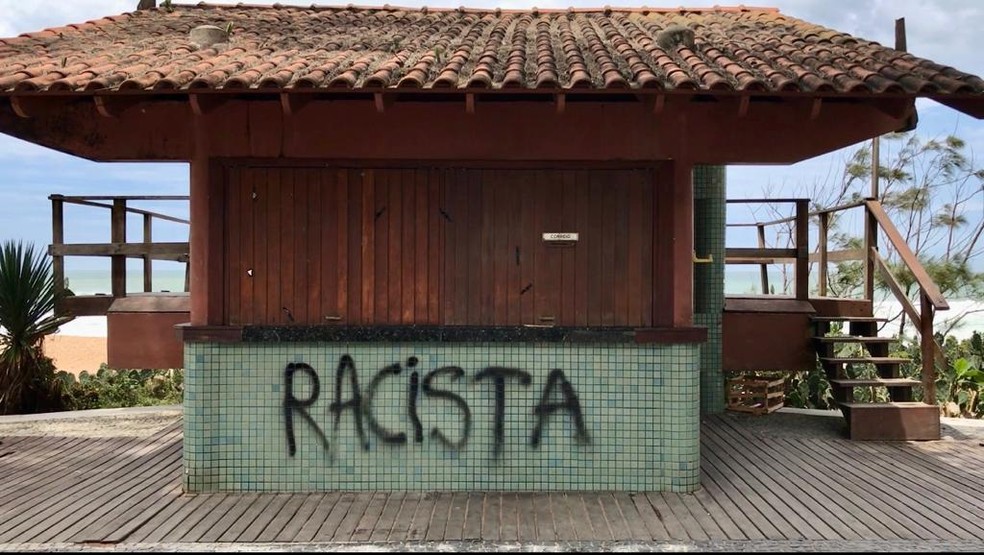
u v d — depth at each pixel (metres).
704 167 8.14
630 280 5.43
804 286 8.31
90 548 4.27
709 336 8.26
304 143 5.39
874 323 7.99
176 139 5.42
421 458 5.41
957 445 6.90
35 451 6.74
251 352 5.39
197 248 5.41
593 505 5.06
